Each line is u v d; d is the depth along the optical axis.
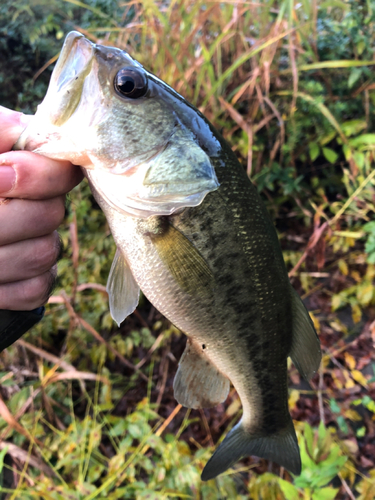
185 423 0.36
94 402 0.41
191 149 0.18
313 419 0.38
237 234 0.20
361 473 0.34
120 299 0.20
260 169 0.47
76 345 0.42
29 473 0.35
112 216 0.19
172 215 0.19
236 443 0.26
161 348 0.43
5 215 0.15
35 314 0.18
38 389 0.36
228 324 0.22
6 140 0.16
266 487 0.33
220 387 0.24
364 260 0.45
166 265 0.20
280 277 0.23
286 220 0.52
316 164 0.52
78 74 0.16
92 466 0.34
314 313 0.45
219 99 0.41
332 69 0.46
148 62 0.44
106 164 0.17
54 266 0.19
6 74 0.59
